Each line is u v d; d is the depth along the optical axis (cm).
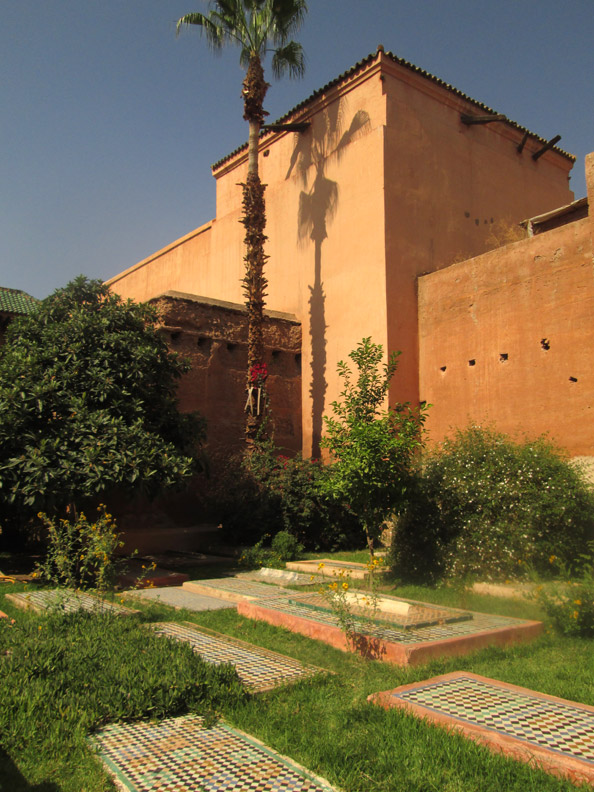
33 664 442
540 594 618
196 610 711
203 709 395
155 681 411
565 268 1178
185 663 448
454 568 800
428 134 1620
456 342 1384
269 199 1867
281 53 1581
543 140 1938
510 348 1266
